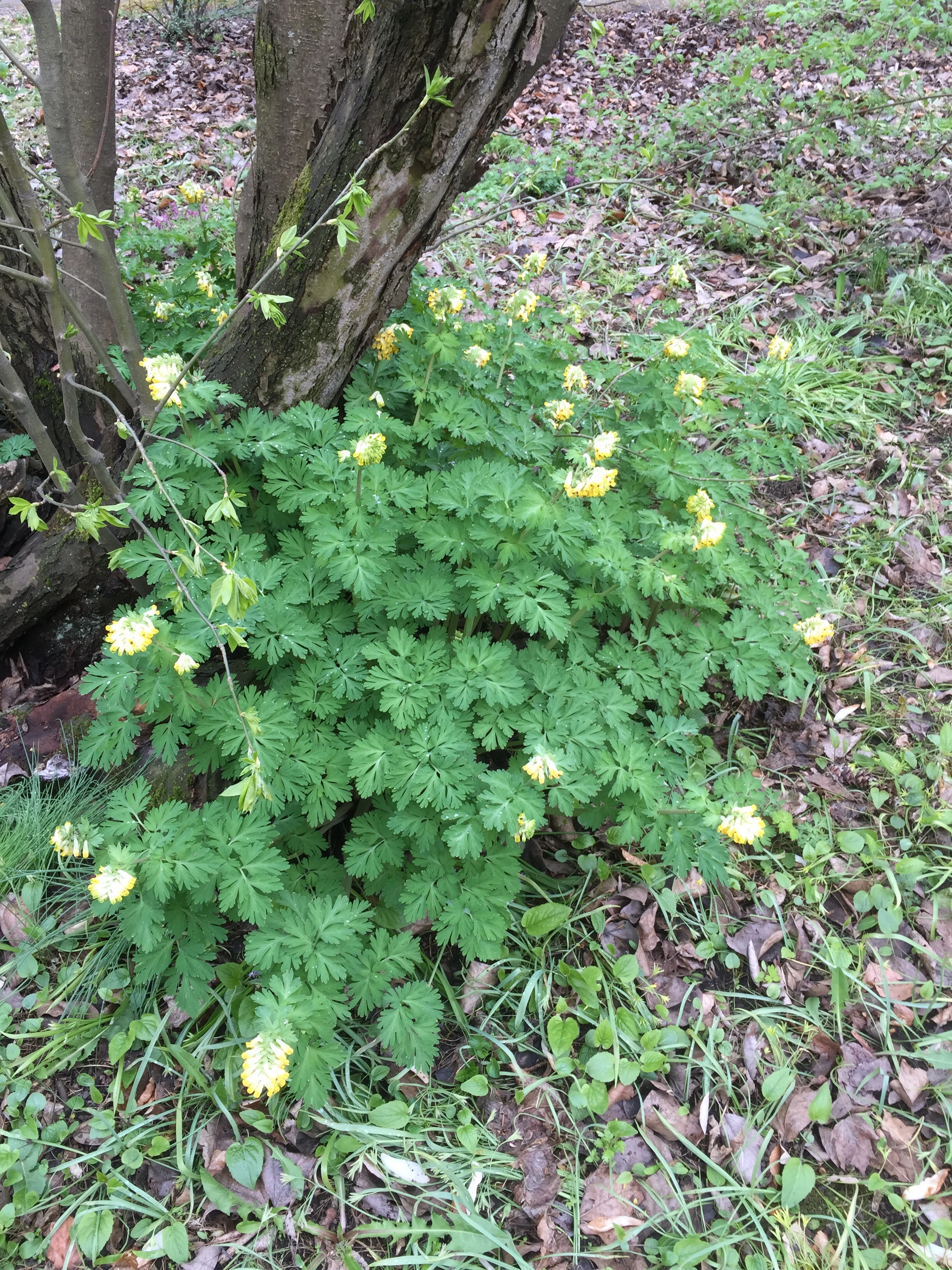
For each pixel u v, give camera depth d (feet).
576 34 26.63
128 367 8.46
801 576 10.10
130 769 9.29
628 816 7.84
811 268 16.83
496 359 10.11
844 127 20.45
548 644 8.75
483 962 8.20
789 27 25.43
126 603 10.09
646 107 23.17
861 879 8.84
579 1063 7.55
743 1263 6.62
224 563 5.54
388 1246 6.67
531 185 18.90
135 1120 7.15
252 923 7.96
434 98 7.09
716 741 10.18
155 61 25.96
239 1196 6.81
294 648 7.54
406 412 9.62
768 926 8.56
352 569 7.62
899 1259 6.64
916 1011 7.98
